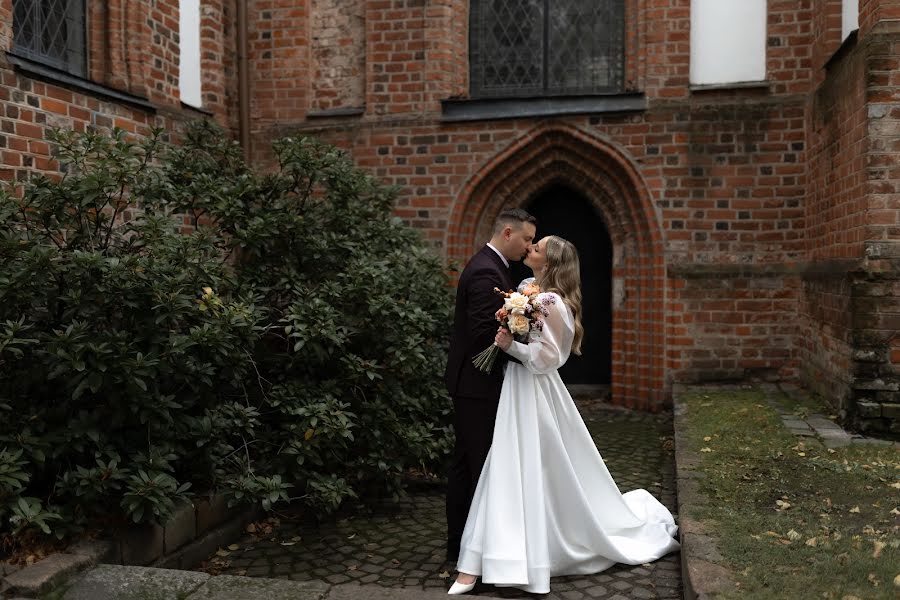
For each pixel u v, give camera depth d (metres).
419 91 7.85
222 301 4.04
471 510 3.52
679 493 4.00
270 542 4.13
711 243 7.42
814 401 6.45
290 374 4.71
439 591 3.19
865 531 3.34
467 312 3.58
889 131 5.34
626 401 7.88
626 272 7.86
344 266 5.16
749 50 7.27
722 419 5.79
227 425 4.07
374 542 4.12
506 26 8.00
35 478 3.60
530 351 3.37
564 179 7.97
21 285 3.46
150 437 3.71
